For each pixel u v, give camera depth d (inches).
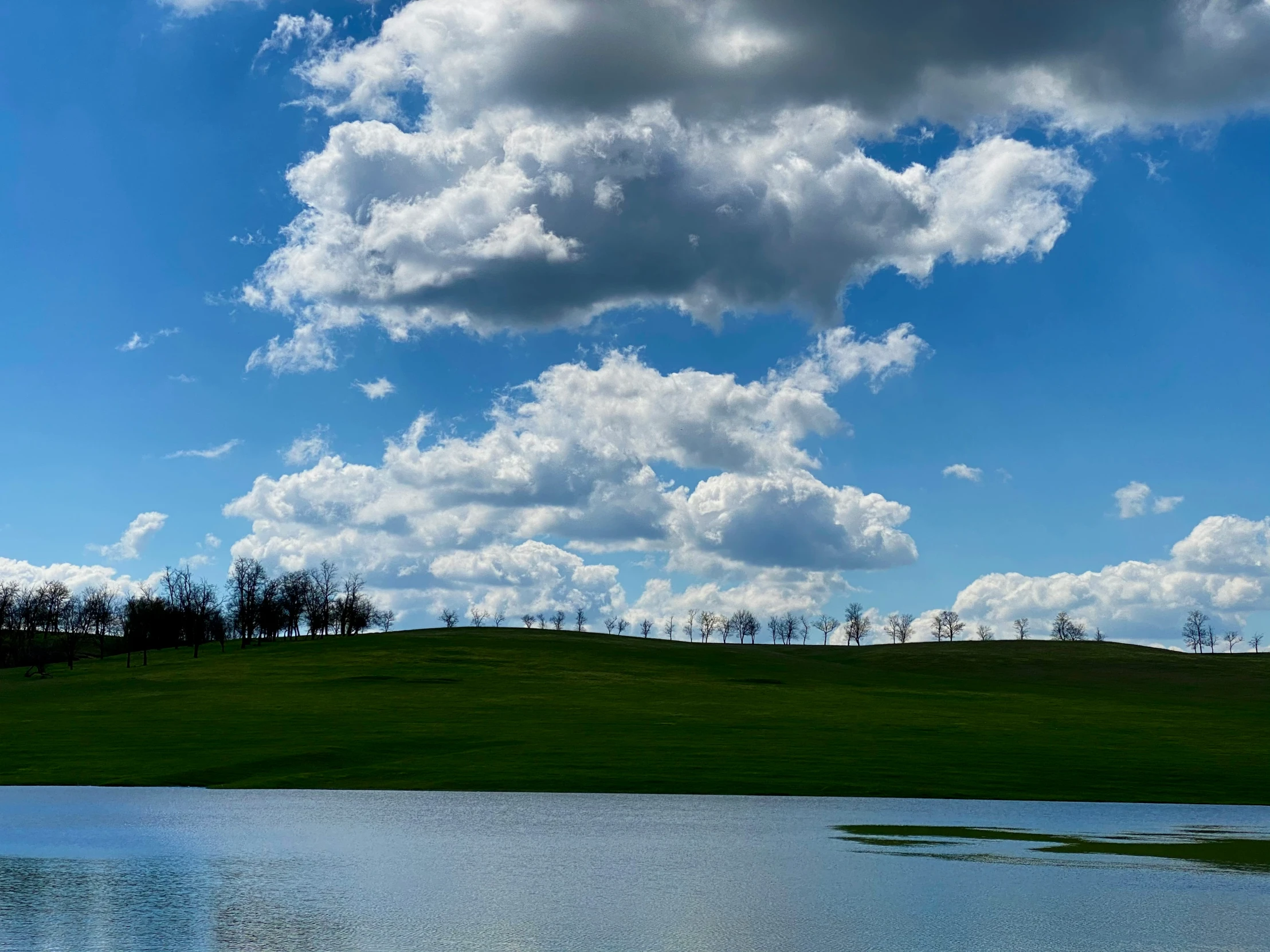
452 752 2496.3
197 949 695.1
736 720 3346.5
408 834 1316.4
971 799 1857.8
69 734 2854.3
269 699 3924.7
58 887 925.8
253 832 1325.0
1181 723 3661.4
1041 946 731.4
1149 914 842.8
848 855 1169.4
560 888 940.6
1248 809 1761.8
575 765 2255.2
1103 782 2107.5
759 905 866.8
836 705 4047.7
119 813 1539.1
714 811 1617.9
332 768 2240.4
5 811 1568.7
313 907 839.1
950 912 845.8
